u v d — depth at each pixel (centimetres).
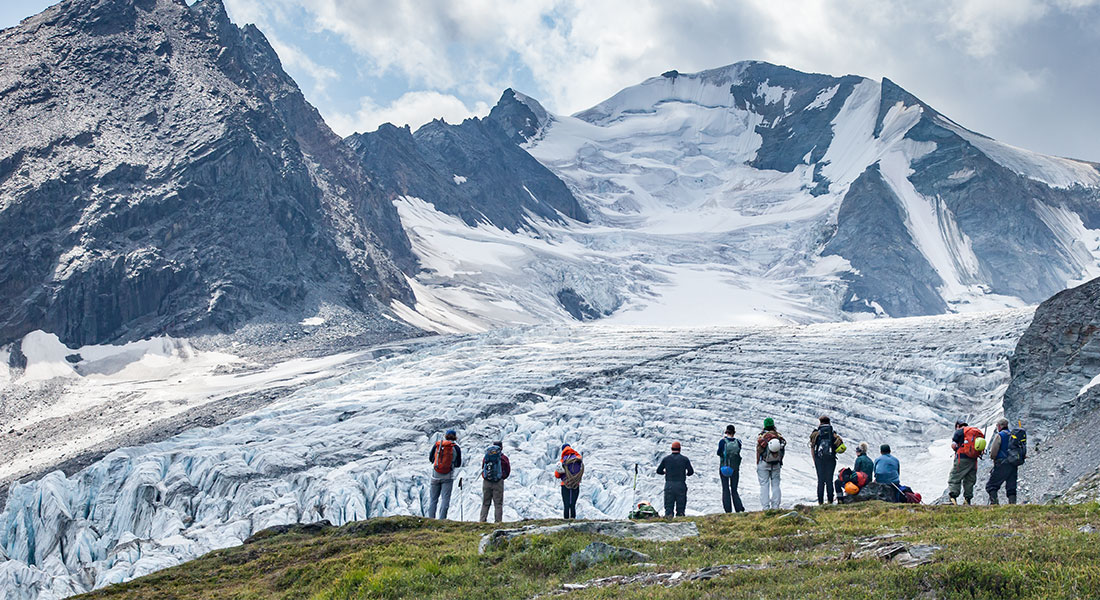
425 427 7794
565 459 2775
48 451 10769
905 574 1334
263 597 2134
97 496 6838
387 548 2305
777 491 2619
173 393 13450
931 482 5647
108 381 15362
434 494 2855
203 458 7100
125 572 5331
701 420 7438
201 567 2586
